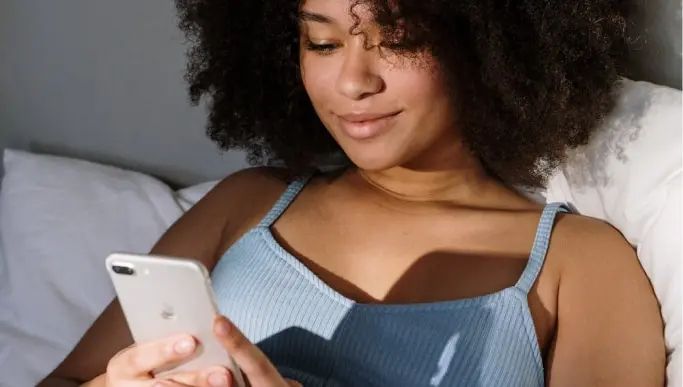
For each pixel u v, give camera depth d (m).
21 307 1.40
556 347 1.06
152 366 0.84
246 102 1.24
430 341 1.01
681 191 1.03
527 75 1.03
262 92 1.22
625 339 1.04
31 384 1.30
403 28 0.96
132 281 0.80
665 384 1.03
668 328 1.03
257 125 1.26
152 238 1.46
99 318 1.16
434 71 1.00
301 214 1.16
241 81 1.23
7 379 1.31
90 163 1.54
